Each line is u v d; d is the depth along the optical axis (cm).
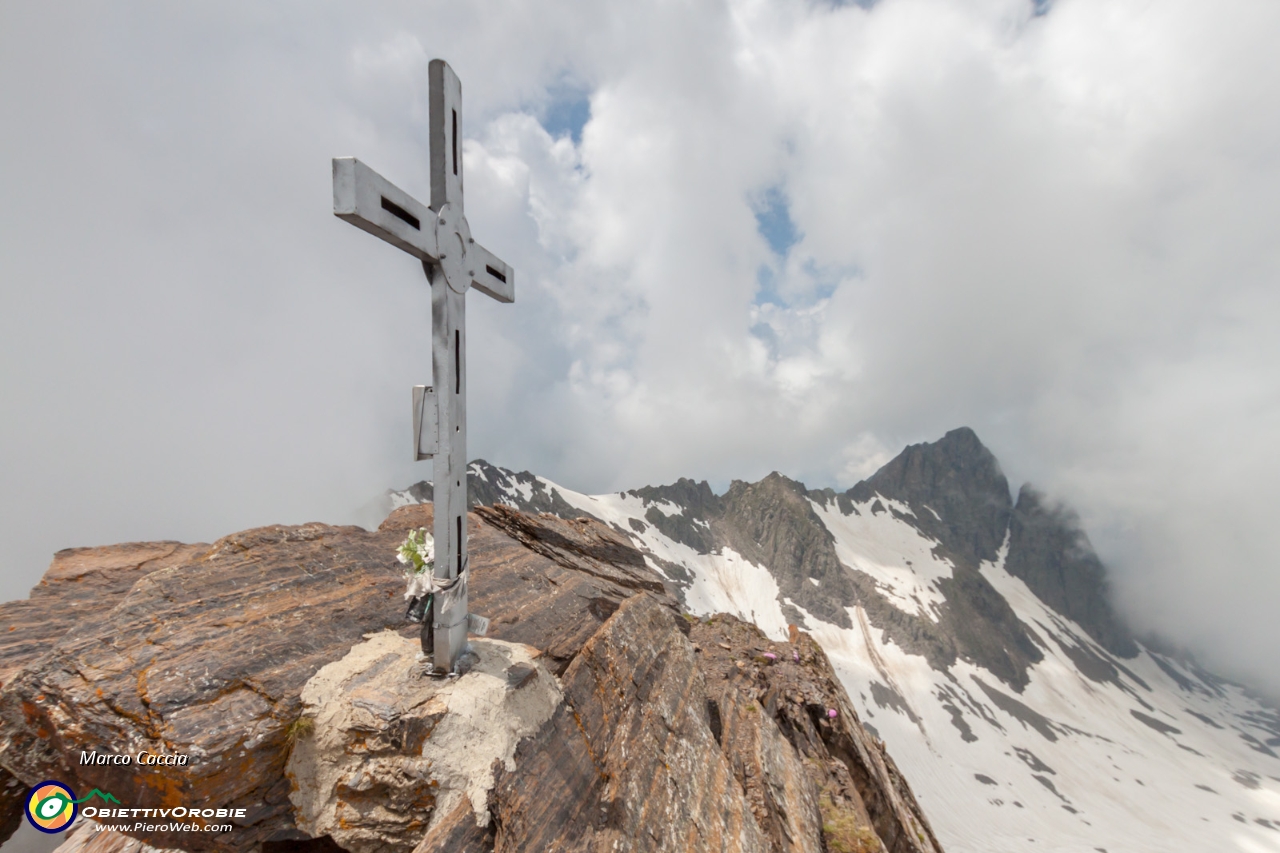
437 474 531
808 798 1035
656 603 1003
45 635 591
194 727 425
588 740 642
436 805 461
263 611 567
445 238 545
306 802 461
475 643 629
